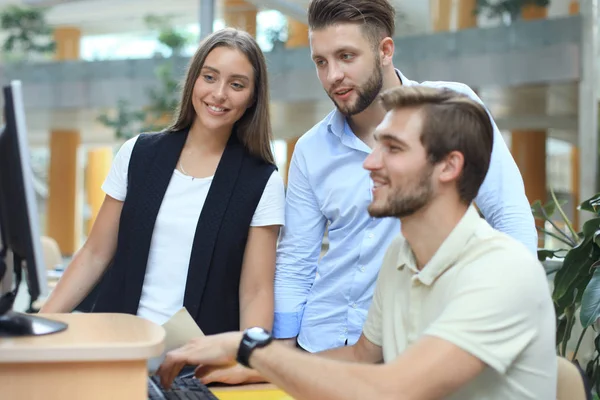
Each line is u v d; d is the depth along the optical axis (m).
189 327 1.84
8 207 1.62
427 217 1.51
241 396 1.85
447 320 1.41
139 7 10.70
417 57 8.34
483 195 2.04
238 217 2.21
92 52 11.25
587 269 2.61
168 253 2.21
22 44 11.46
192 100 2.27
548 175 8.95
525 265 1.44
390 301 1.67
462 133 1.47
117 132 11.05
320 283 2.25
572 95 7.77
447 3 8.20
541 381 1.46
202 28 8.25
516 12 7.86
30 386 1.32
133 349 1.33
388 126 1.51
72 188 14.53
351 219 2.21
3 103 1.63
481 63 8.12
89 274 2.29
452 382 1.38
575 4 7.41
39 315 1.63
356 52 2.06
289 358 1.43
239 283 2.25
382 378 1.37
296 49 8.73
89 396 1.34
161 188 2.24
